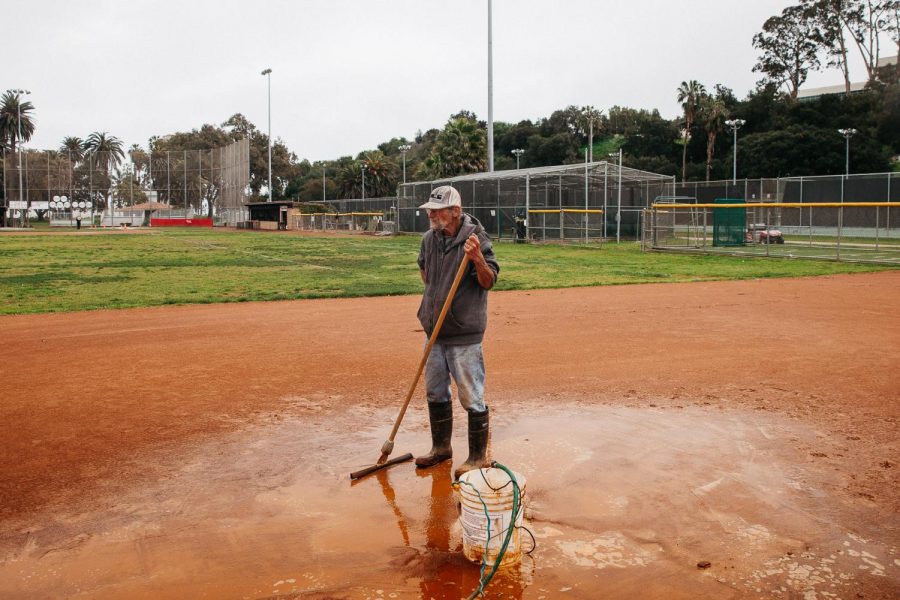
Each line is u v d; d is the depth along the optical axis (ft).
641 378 22.59
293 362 25.59
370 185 320.50
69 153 258.37
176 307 41.29
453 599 10.14
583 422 18.10
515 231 115.03
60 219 256.32
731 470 14.74
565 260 77.30
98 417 18.95
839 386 21.33
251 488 14.23
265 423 18.43
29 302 43.57
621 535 11.96
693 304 40.37
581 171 115.34
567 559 11.20
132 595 10.26
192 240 135.03
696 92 254.88
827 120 229.25
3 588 10.46
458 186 135.74
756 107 253.24
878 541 11.62
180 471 15.11
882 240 111.96
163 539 12.01
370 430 17.89
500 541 10.82
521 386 21.72
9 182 249.96
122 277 60.39
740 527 12.17
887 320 34.06
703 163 265.13
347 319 35.83
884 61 308.19
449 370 15.44
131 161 266.36
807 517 12.50
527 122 337.93
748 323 33.32
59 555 11.46
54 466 15.42
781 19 276.82
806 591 10.18
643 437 16.87
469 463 14.99
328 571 10.94
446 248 14.90
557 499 13.42
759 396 20.31
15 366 25.25
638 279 55.31
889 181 105.40
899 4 254.06
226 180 253.44
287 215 204.54
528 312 37.32
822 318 34.81
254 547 11.72
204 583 10.57
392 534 12.23
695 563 11.01
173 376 23.57
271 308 40.42
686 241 102.58
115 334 31.89
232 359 26.20
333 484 14.46
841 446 16.06
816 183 133.39
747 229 103.71
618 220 112.98
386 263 75.15
